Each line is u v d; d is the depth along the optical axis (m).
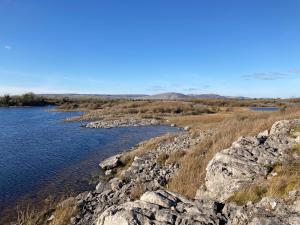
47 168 22.41
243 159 11.16
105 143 33.47
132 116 63.94
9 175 20.53
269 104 112.31
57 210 13.43
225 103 111.25
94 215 12.43
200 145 18.89
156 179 15.29
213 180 10.86
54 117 69.12
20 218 13.45
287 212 7.03
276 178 8.95
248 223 7.01
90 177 19.72
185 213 7.96
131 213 7.96
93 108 94.25
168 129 45.53
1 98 119.44
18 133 42.09
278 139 13.09
